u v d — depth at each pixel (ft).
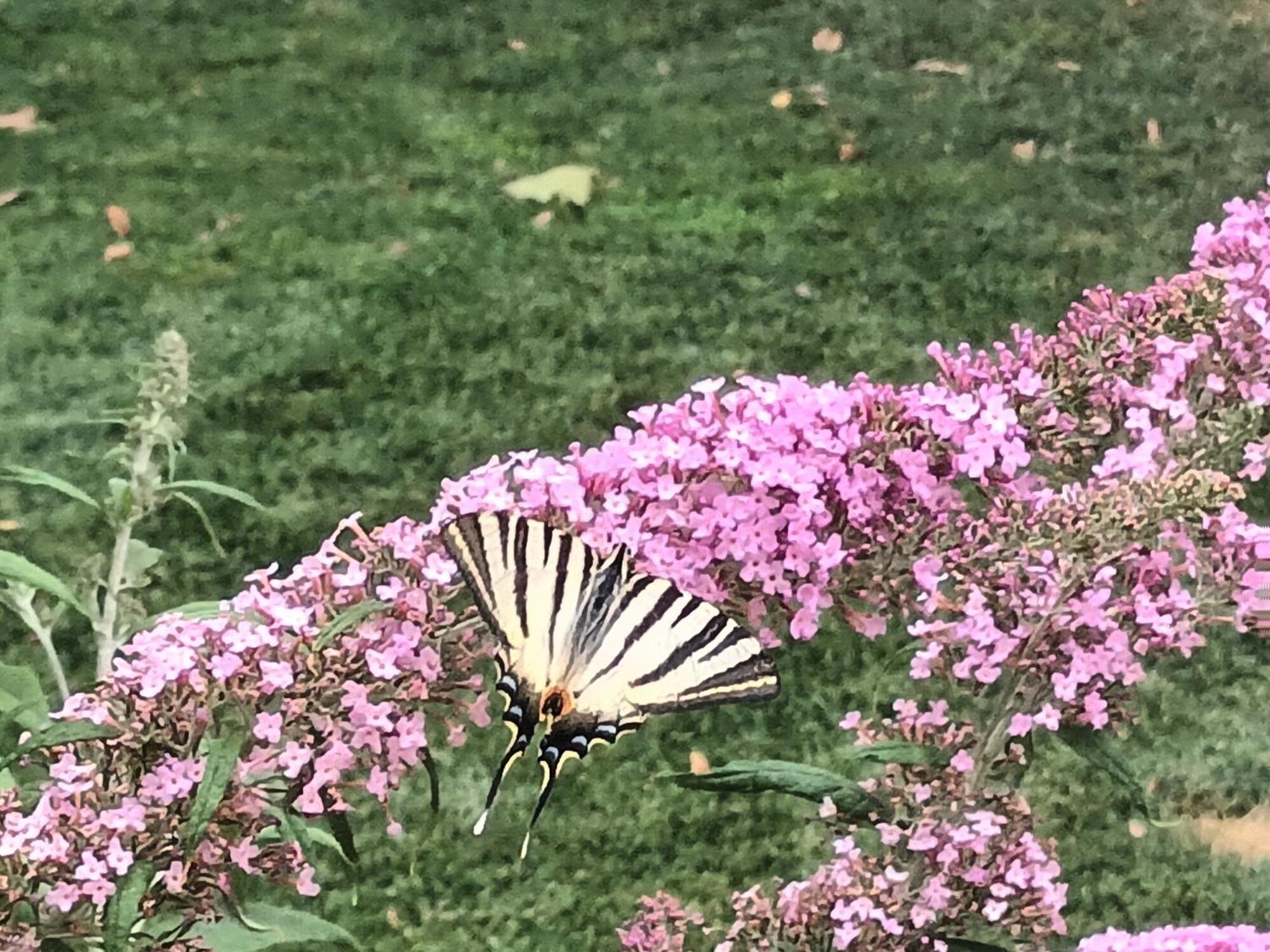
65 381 2.55
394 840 1.98
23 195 2.93
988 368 1.38
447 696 1.31
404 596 1.27
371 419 2.50
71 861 1.24
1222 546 1.28
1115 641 1.28
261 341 2.63
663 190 2.98
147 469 1.56
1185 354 1.34
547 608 1.16
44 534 2.28
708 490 1.31
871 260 2.83
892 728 1.39
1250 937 1.38
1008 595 1.30
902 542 1.33
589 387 2.57
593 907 1.94
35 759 1.30
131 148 3.05
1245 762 2.10
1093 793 2.06
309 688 1.25
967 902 1.38
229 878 1.30
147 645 1.26
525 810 2.01
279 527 2.32
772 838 2.00
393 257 2.81
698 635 1.13
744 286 2.77
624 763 2.06
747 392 1.34
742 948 1.45
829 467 1.30
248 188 2.97
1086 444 1.38
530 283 2.76
